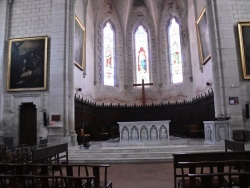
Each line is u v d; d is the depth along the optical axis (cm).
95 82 2148
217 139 1175
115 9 2391
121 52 2405
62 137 1311
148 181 671
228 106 1291
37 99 1412
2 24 1502
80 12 1761
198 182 497
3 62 1464
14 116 1420
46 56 1430
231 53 1339
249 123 1301
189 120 1986
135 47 2447
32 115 1447
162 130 1362
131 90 2375
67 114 1359
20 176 406
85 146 1219
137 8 2436
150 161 992
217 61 1347
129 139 1369
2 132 1409
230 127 1201
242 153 558
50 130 1337
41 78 1416
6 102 1438
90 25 2064
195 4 1805
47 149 764
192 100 1970
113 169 856
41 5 1509
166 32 2373
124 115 2189
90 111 1900
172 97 2244
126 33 2431
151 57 2406
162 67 2356
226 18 1376
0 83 1441
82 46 1745
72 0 1487
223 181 462
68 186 432
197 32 1767
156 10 2356
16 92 1435
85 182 498
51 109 1352
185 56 2186
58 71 1386
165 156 1032
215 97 1349
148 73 2398
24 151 834
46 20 1486
